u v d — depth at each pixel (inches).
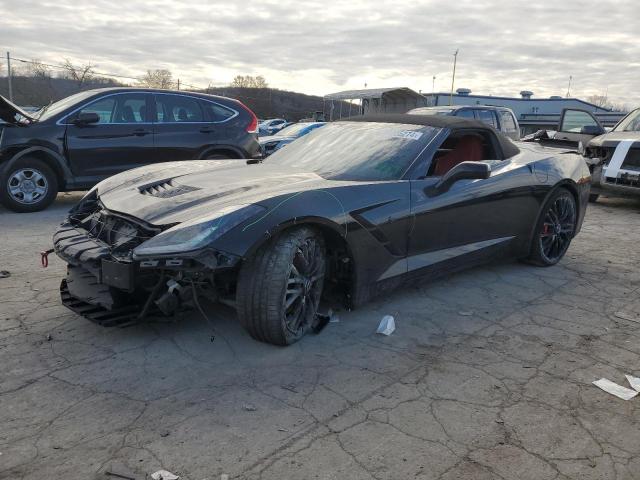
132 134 295.6
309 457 87.3
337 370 116.7
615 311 157.8
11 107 268.4
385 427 96.1
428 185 149.3
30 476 81.4
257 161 180.4
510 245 184.1
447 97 1568.7
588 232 270.5
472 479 83.3
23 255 198.8
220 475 82.4
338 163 154.9
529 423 99.0
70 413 98.3
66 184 286.7
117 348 124.2
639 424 99.8
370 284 138.9
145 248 107.7
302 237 121.2
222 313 144.6
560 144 385.1
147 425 95.0
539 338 137.3
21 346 124.3
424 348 129.3
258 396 105.3
